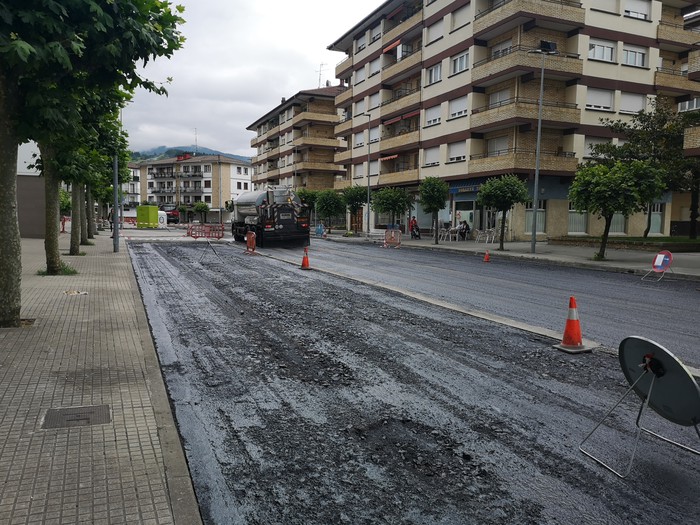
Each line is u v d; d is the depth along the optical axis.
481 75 30.61
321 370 5.54
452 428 4.08
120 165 26.14
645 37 31.25
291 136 67.94
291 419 4.23
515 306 9.50
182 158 106.38
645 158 26.31
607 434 3.99
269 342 6.71
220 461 3.50
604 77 30.12
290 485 3.21
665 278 14.88
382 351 6.30
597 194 18.78
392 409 4.46
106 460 3.29
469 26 32.16
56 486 2.96
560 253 22.75
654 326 7.89
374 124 45.94
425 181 29.64
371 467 3.45
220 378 5.26
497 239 30.94
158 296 10.21
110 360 5.41
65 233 34.81
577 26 29.02
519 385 5.09
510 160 28.11
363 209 50.66
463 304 9.62
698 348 6.57
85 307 8.27
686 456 3.65
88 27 5.77
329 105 63.81
